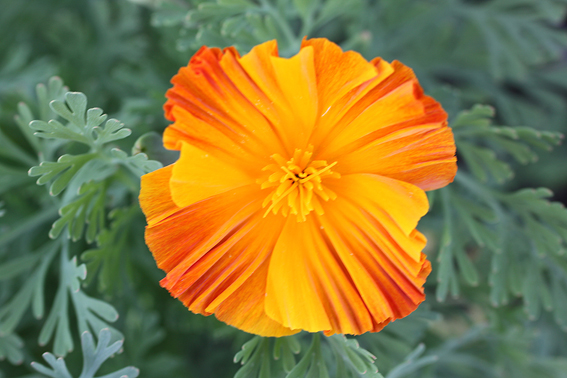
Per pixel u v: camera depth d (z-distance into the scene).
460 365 0.30
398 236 0.21
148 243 0.20
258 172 0.21
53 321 0.24
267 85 0.20
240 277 0.21
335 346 0.23
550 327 0.30
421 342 0.28
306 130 0.21
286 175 0.21
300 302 0.21
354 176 0.21
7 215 0.26
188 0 0.27
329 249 0.21
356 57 0.20
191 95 0.20
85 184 0.23
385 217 0.21
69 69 0.30
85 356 0.22
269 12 0.25
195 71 0.20
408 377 0.27
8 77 0.29
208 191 0.20
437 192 0.26
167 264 0.21
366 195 0.21
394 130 0.21
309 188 0.21
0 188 0.25
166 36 0.28
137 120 0.27
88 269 0.23
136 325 0.28
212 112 0.20
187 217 0.20
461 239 0.26
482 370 0.30
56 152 0.26
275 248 0.21
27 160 0.26
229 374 0.30
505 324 0.27
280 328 0.21
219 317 0.21
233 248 0.21
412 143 0.21
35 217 0.26
